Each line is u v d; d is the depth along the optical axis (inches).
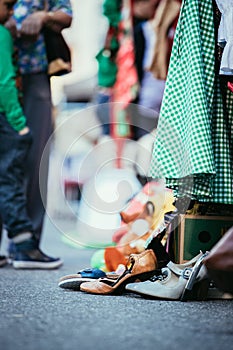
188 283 159.6
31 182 252.1
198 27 166.2
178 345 112.3
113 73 291.4
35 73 253.0
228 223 170.6
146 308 149.3
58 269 241.6
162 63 276.5
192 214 169.5
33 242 242.4
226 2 161.0
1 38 240.7
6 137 243.0
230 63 158.9
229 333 122.7
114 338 117.0
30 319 134.1
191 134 161.8
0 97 241.0
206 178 163.6
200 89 163.0
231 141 168.9
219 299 165.5
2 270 236.8
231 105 169.0
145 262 169.2
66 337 117.7
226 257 124.8
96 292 171.6
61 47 252.1
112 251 202.5
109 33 288.2
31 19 245.4
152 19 279.1
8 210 241.8
